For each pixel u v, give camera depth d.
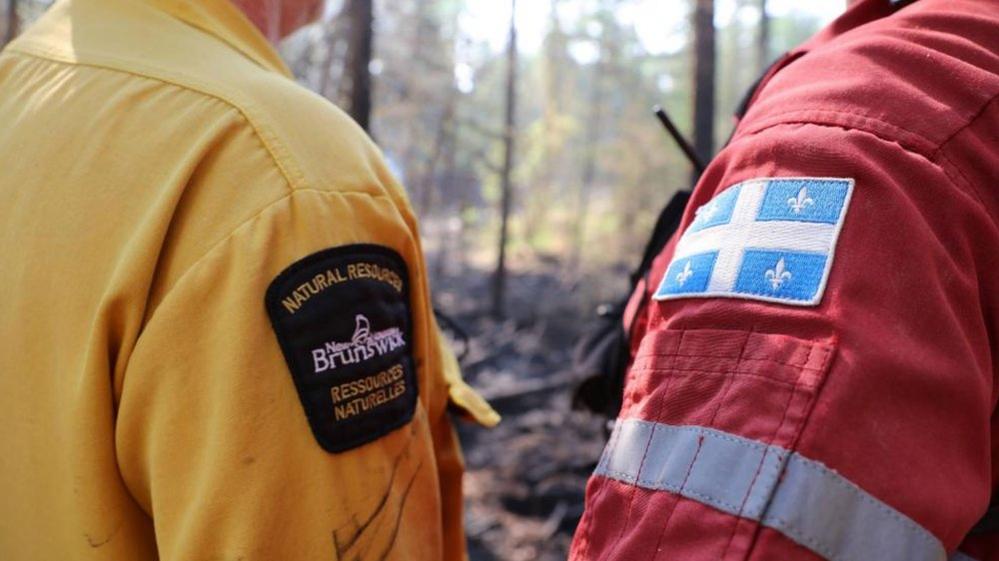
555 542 4.90
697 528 0.65
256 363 0.81
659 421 0.71
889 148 0.70
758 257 0.71
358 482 0.85
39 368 0.88
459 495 1.26
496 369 8.38
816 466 0.62
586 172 16.28
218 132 0.86
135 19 0.98
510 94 12.09
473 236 15.92
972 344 0.68
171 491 0.81
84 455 0.83
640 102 15.96
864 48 0.79
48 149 0.92
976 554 0.74
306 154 0.88
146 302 0.83
